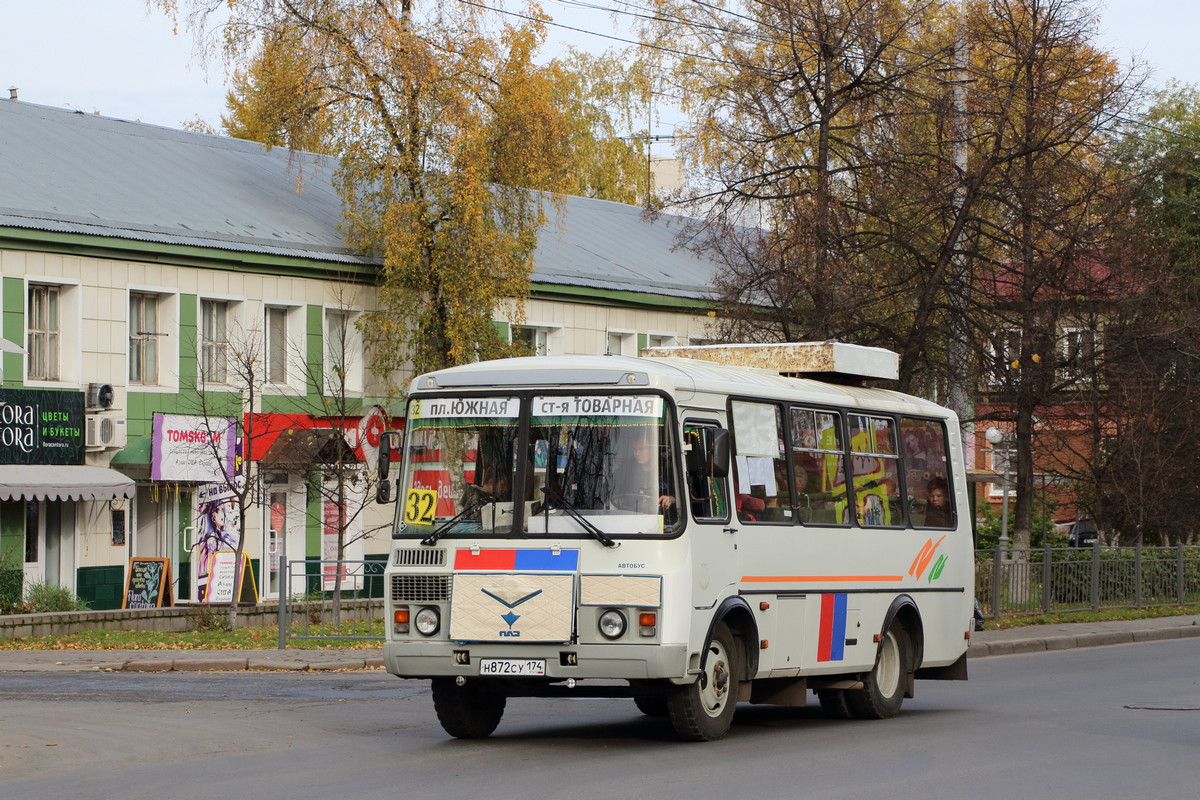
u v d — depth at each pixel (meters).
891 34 30.53
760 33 31.48
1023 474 34.69
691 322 43.34
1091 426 37.06
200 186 33.56
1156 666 22.38
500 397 12.81
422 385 13.11
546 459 12.55
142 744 13.01
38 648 23.45
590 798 10.10
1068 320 32.78
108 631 25.86
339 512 26.64
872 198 29.88
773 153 30.94
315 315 32.78
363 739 13.35
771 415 14.14
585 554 12.25
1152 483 37.72
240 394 30.23
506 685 12.82
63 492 26.84
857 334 29.50
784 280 29.11
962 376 30.48
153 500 30.08
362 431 25.80
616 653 12.08
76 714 15.27
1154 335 33.25
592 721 15.08
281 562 23.00
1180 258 42.69
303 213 34.72
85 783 10.96
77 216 28.52
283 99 31.88
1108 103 31.53
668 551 12.20
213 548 30.28
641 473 12.34
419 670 12.56
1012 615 30.16
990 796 10.35
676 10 34.88
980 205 30.34
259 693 17.55
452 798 10.09
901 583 16.16
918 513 16.78
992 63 32.34
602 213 47.97
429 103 32.09
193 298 30.48
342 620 23.91
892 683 15.97
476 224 32.28
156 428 29.22
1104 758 12.27
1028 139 30.78
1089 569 32.50
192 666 20.97
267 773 11.30
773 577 13.82
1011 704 17.06
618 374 12.59
